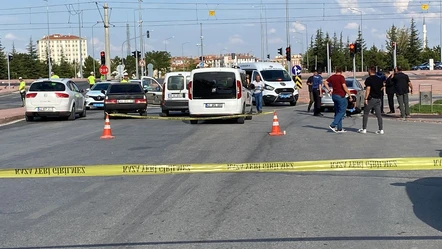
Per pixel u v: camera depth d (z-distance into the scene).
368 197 8.11
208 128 18.39
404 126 18.39
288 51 44.84
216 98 19.64
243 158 11.73
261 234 6.34
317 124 19.36
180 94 23.89
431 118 21.27
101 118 24.39
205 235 6.33
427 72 75.44
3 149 14.19
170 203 7.91
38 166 11.20
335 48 94.62
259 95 25.17
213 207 7.64
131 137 16.14
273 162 10.77
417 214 7.16
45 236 6.42
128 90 23.89
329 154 12.11
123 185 9.27
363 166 9.76
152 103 35.81
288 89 31.53
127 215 7.29
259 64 33.16
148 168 10.00
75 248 5.96
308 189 8.69
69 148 13.98
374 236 6.22
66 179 9.91
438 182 9.13
